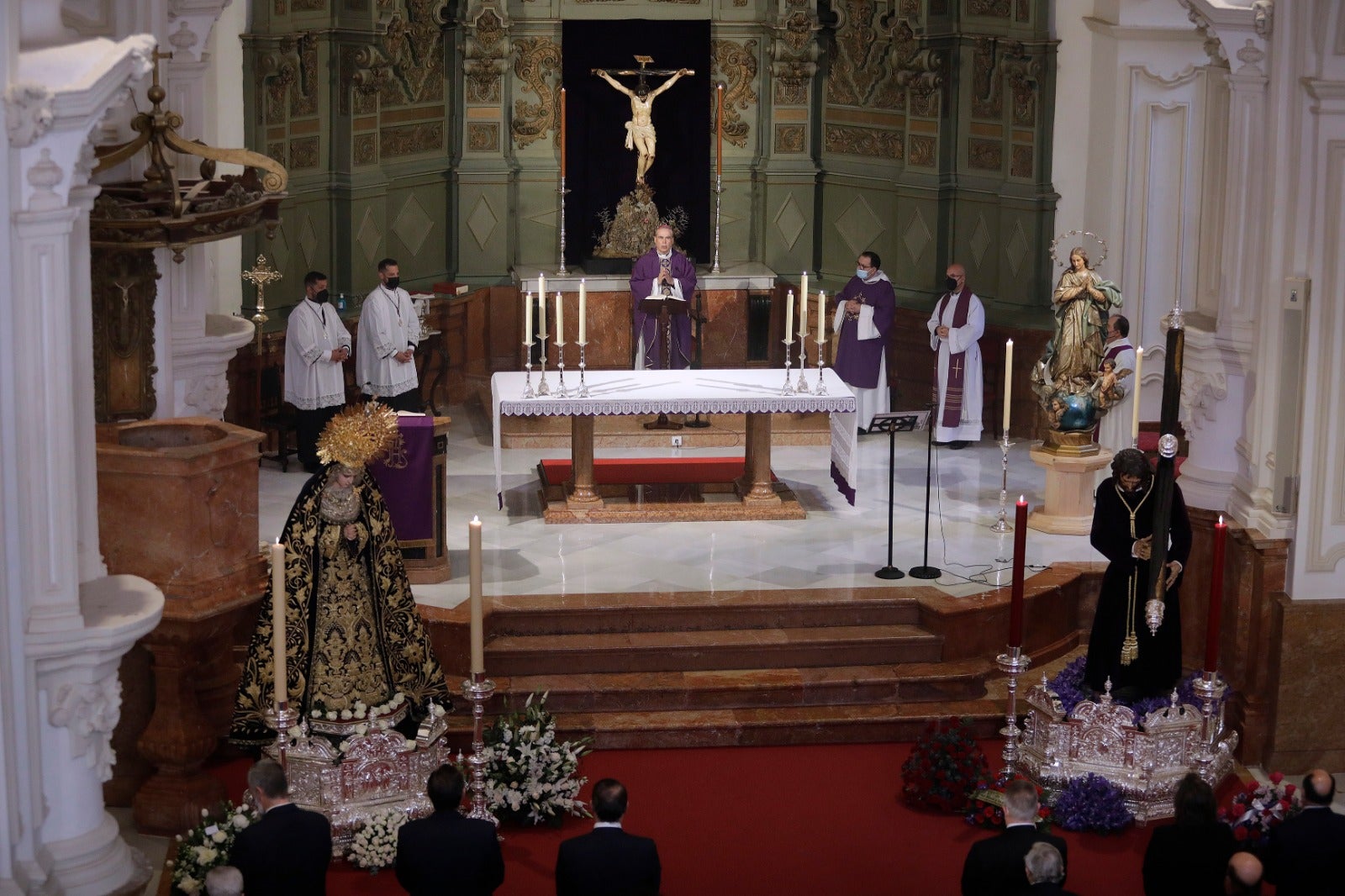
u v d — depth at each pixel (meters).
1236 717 11.13
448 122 17.69
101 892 7.92
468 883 7.86
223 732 10.75
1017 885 7.87
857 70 17.81
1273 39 10.60
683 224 18.14
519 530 13.36
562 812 9.98
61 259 7.59
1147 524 10.27
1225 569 11.23
